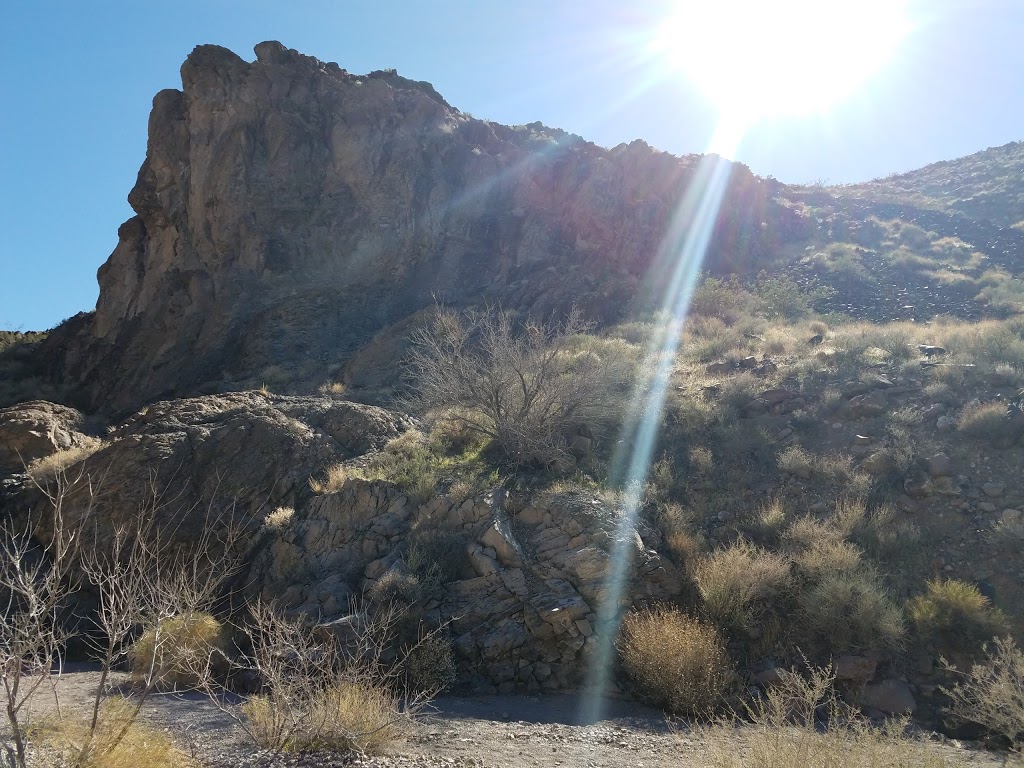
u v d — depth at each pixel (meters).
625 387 17.22
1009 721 7.45
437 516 12.47
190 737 6.61
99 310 33.59
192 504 14.27
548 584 10.69
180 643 8.91
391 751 6.63
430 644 9.73
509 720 8.38
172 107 34.78
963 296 27.77
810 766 5.25
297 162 33.38
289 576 12.24
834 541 10.96
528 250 31.94
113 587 5.79
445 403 16.73
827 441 13.90
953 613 9.41
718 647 9.38
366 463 15.05
